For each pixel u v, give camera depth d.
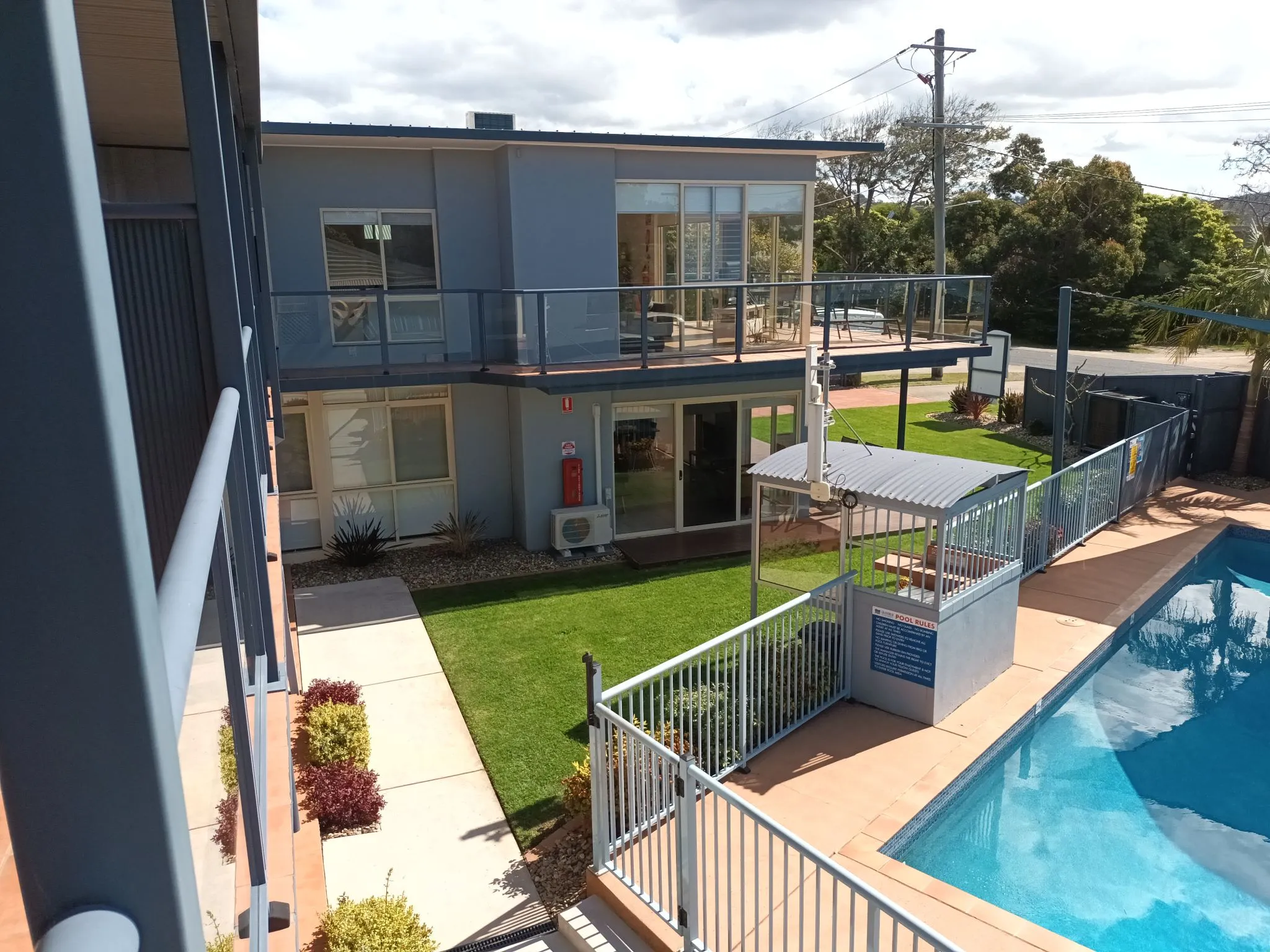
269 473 7.98
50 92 0.72
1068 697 9.73
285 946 3.30
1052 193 46.12
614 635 11.30
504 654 10.85
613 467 15.04
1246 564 14.02
